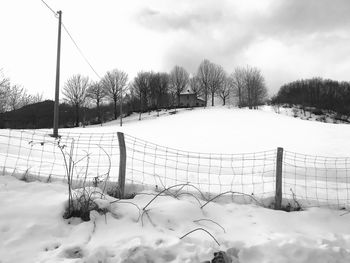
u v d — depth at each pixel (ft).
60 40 63.52
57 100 62.95
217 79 301.22
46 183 20.10
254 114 167.73
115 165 35.06
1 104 113.19
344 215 20.47
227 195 22.25
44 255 13.66
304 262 15.03
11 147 41.27
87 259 13.55
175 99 302.45
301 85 328.08
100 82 264.93
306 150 61.16
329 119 269.44
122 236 15.37
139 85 280.51
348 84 317.01
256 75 287.69
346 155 56.18
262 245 15.67
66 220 16.48
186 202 19.17
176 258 14.16
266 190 24.71
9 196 17.46
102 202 17.58
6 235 14.60
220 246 15.44
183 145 71.26
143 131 110.93
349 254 15.85
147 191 21.16
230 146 68.74
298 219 19.36
